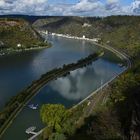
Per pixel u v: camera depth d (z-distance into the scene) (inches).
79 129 7490.2
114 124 6092.5
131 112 5546.3
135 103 5492.1
